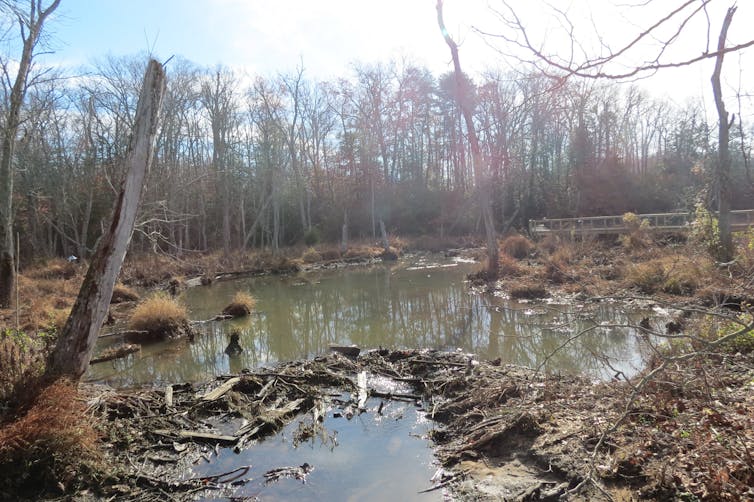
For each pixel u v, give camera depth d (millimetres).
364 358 8383
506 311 12281
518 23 2205
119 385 7996
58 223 28438
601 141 37719
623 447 4230
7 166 13031
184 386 7398
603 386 5617
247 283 21109
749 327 2650
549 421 5051
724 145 12273
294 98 34406
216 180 29875
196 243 34281
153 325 11000
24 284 16234
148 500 4410
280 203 35219
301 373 7559
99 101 25234
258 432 5703
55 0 12641
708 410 4285
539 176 36969
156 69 5605
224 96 29781
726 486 3320
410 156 43438
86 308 5477
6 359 5211
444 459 4855
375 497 4301
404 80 36531
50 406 4637
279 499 4344
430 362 7730
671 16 1977
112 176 26453
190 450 5328
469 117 17125
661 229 18656
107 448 5152
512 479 4270
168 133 27312
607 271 14531
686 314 9422
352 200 37812
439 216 37344
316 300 16047
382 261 27719
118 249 5566
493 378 6773
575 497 3820
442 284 17578
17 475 4320
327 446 5336
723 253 11938
